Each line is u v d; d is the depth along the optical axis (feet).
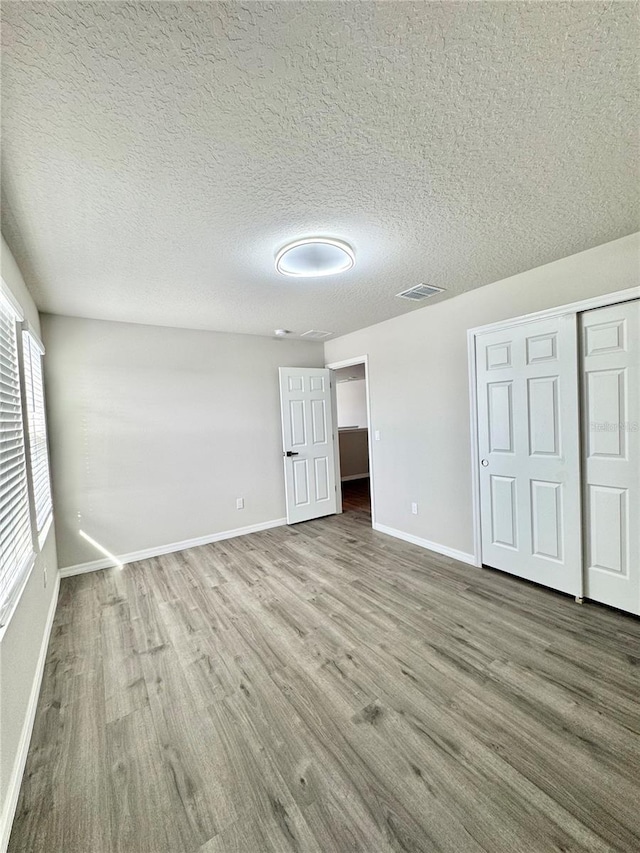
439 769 4.50
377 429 13.62
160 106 3.69
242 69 3.37
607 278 7.46
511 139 4.43
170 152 4.36
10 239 6.11
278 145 4.35
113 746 5.02
